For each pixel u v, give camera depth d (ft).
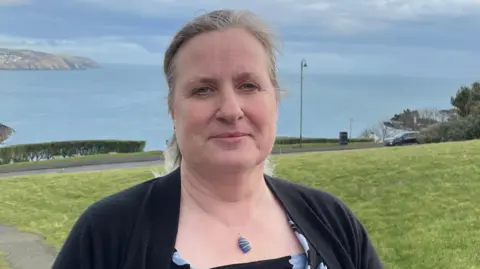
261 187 6.17
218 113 5.45
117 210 5.68
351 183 39.52
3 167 85.05
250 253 5.74
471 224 28.30
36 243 31.40
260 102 5.57
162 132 8.73
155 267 5.41
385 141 121.19
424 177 39.09
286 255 5.90
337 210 6.71
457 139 95.96
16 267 26.78
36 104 436.76
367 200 35.04
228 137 5.51
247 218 5.92
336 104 486.79
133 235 5.55
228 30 5.58
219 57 5.47
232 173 5.64
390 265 23.54
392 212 31.76
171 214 5.74
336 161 47.78
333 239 6.31
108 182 49.93
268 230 5.99
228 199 5.84
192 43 5.59
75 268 5.43
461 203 32.32
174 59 5.78
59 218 38.22
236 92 5.54
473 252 24.13
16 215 39.17
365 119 369.71
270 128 5.68
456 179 37.81
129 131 288.51
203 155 5.54
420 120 140.05
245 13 5.75
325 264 6.05
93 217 5.62
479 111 103.24
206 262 5.55
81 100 482.28
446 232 27.27
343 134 122.83
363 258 6.71
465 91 113.80
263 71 5.66
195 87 5.53
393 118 148.15
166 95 6.06
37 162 90.68
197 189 5.84
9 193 46.50
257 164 5.78
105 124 316.19
